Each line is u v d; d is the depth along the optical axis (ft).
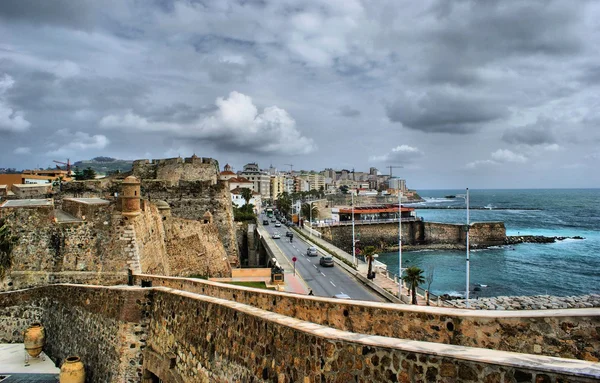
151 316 57.00
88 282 77.05
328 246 261.03
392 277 162.61
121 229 80.18
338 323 39.29
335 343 28.84
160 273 94.68
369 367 26.86
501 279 254.68
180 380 48.08
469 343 30.12
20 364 66.85
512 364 21.20
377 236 413.18
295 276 162.71
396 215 461.78
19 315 73.72
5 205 89.15
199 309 47.03
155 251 94.43
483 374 22.17
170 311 52.95
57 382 60.90
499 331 29.01
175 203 160.86
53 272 78.23
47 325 72.43
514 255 342.85
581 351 25.84
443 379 23.56
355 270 175.73
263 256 239.91
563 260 316.60
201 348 45.03
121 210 81.15
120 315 57.88
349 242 402.72
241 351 38.45
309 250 222.48
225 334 41.37
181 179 182.91
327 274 171.32
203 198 164.04
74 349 65.41
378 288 141.08
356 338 28.32
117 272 77.61
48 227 80.18
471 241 393.91
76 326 66.08
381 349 26.50
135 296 57.88
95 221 81.00
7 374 63.36
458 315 30.94
